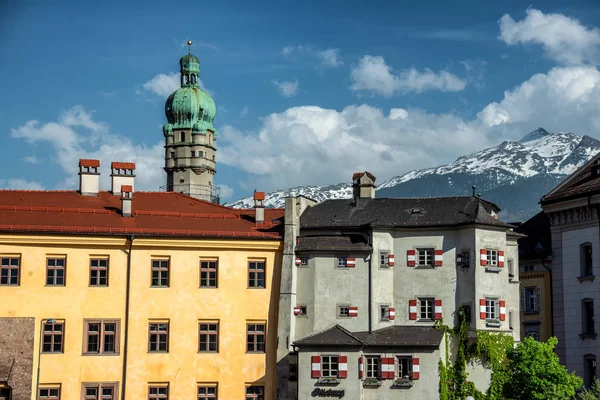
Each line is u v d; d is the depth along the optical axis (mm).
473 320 73562
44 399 69875
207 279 73562
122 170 80562
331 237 76062
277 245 74562
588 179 82500
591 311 79938
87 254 72000
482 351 73438
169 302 72562
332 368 70625
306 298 74500
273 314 73875
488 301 74438
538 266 86688
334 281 74625
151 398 71438
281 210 81875
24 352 69812
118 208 76438
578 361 80625
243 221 77000
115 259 72375
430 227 75812
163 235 72875
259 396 72750
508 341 74250
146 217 75312
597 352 78375
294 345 71062
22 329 70062
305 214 79062
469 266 74500
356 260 75125
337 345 70562
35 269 70875
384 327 74625
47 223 72062
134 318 71875
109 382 70812
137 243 72688
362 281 74750
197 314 72812
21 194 77000
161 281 73000
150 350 71938
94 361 70812
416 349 70875
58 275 71438
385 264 75562
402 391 70562
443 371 70750
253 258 74500
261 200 77625
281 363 72375
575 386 71250
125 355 71312
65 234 71250
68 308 71000
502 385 73000
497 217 81875
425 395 70312
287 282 73750
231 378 72438
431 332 73188
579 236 81438
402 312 75375
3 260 70625
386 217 77438
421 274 75562
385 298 74938
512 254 78500
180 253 73312
